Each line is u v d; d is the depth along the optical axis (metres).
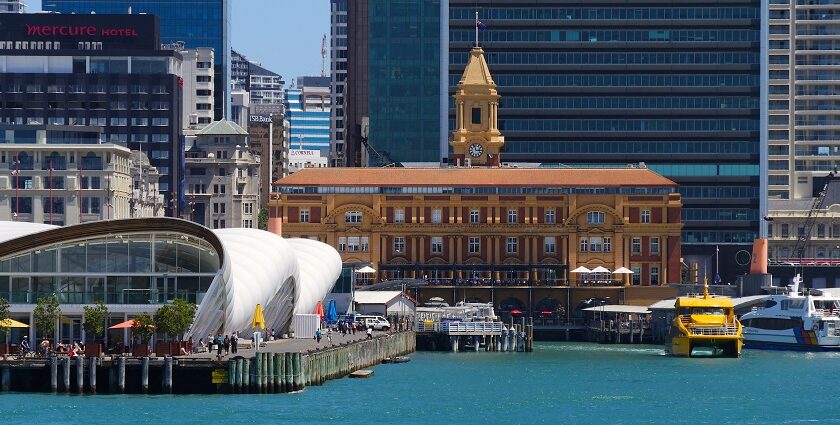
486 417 191.88
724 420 192.38
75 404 186.50
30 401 188.88
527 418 192.12
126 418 176.75
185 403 188.50
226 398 193.88
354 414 188.12
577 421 190.12
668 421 191.12
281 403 192.38
